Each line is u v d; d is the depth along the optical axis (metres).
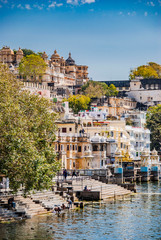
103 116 195.38
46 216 80.50
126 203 96.25
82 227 74.00
